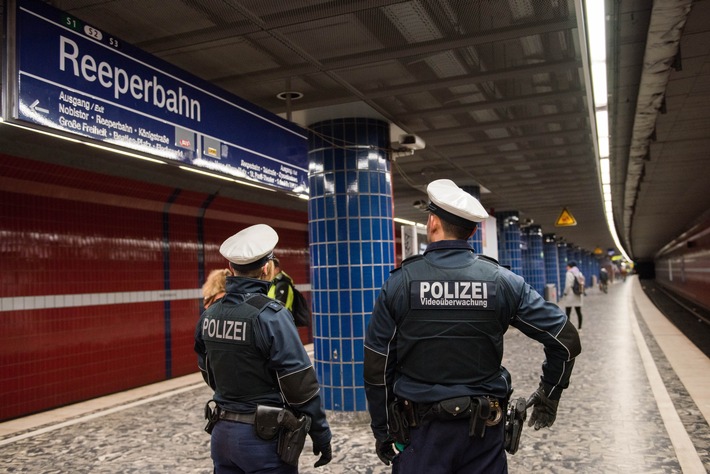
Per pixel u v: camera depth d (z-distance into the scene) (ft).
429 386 7.36
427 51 15.84
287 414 8.35
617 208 63.98
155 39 14.69
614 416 19.58
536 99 20.94
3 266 22.12
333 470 15.19
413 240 30.78
